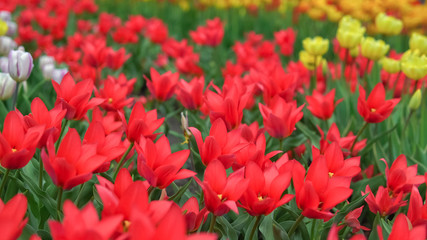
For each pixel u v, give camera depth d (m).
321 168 1.53
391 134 3.11
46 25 6.35
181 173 1.54
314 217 1.52
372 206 1.93
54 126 1.68
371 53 3.63
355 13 6.41
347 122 3.73
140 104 1.86
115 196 1.26
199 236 1.03
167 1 10.26
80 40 5.21
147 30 6.47
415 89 3.28
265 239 1.84
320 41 3.76
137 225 0.98
